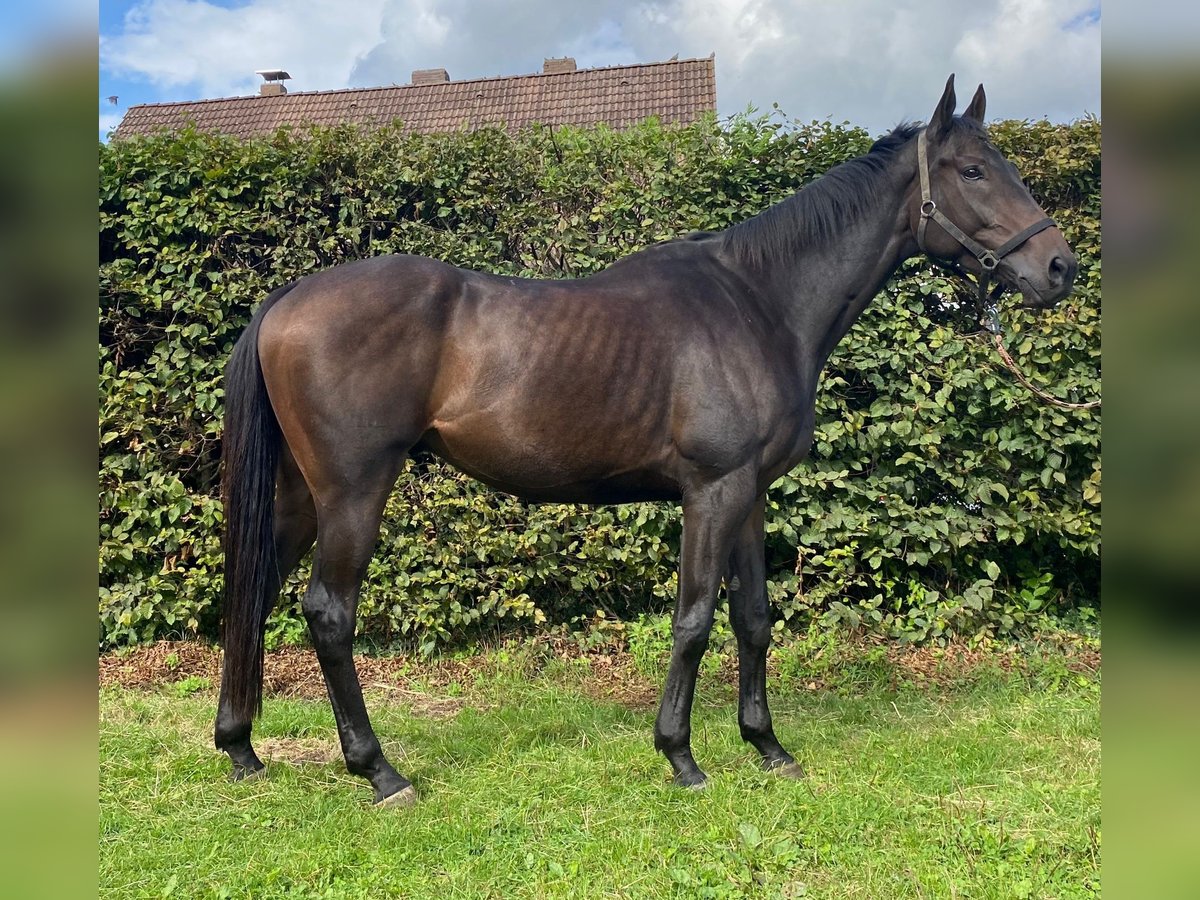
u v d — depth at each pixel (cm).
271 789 263
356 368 239
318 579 248
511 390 246
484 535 408
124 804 253
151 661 402
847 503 420
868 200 275
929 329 423
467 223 421
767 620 283
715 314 261
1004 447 416
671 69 1083
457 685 383
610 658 414
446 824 238
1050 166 418
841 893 202
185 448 413
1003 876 207
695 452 253
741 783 264
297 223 416
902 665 397
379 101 1159
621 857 218
